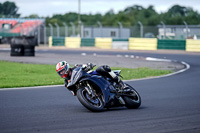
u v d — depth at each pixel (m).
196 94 34.38
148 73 56.06
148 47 121.50
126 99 24.97
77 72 22.61
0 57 86.75
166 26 121.06
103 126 19.03
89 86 23.27
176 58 88.75
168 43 117.88
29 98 30.83
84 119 21.09
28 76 50.94
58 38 147.88
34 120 20.83
